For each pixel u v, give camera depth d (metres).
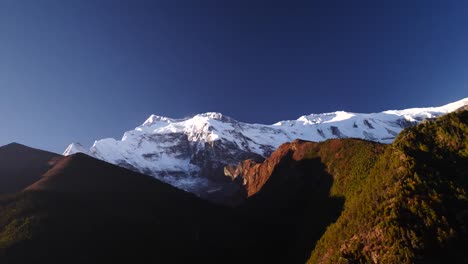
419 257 46.75
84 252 72.44
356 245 56.28
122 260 74.25
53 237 73.31
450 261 45.75
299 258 87.00
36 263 66.12
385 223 53.88
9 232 72.88
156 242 83.88
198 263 83.31
